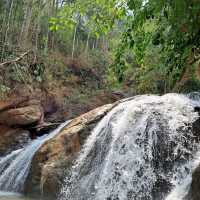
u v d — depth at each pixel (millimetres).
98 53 25172
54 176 8742
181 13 5082
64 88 20234
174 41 6281
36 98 16703
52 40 22125
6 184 10703
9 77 15750
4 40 17266
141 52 7152
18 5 19328
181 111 8555
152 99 9211
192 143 7828
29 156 10820
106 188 7949
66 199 8367
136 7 6055
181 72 6914
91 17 7059
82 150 8891
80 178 8453
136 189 7707
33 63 17750
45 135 14734
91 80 23266
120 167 8055
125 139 8328
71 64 23016
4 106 15016
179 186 7176
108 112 9477
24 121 15289
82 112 19531
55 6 22312
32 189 9156
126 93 20703
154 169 7789
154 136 8117
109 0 6734
